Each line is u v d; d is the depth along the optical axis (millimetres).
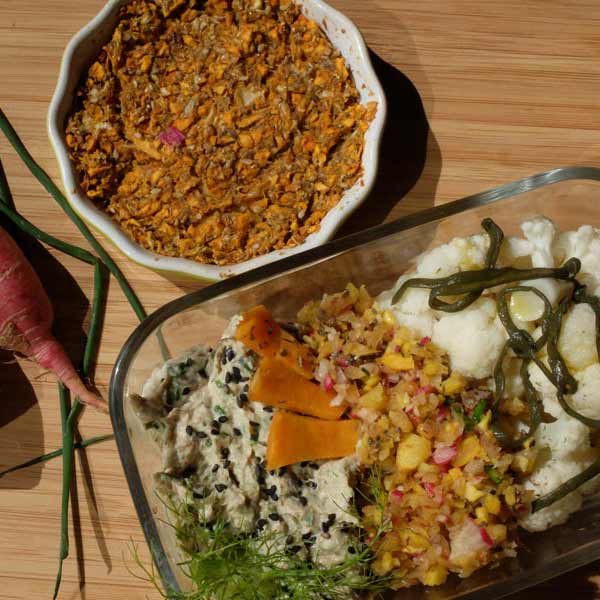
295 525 356
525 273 367
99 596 401
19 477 410
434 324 374
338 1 439
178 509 357
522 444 361
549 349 362
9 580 402
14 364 418
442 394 361
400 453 355
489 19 441
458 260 372
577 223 402
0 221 427
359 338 373
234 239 410
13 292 403
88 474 409
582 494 379
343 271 390
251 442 360
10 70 437
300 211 414
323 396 363
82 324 422
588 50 439
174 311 375
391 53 438
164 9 427
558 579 399
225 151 418
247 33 424
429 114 435
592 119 436
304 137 421
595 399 363
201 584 353
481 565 362
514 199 390
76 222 420
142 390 379
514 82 438
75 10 440
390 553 357
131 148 420
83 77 424
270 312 389
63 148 409
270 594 356
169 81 427
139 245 407
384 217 428
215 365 366
